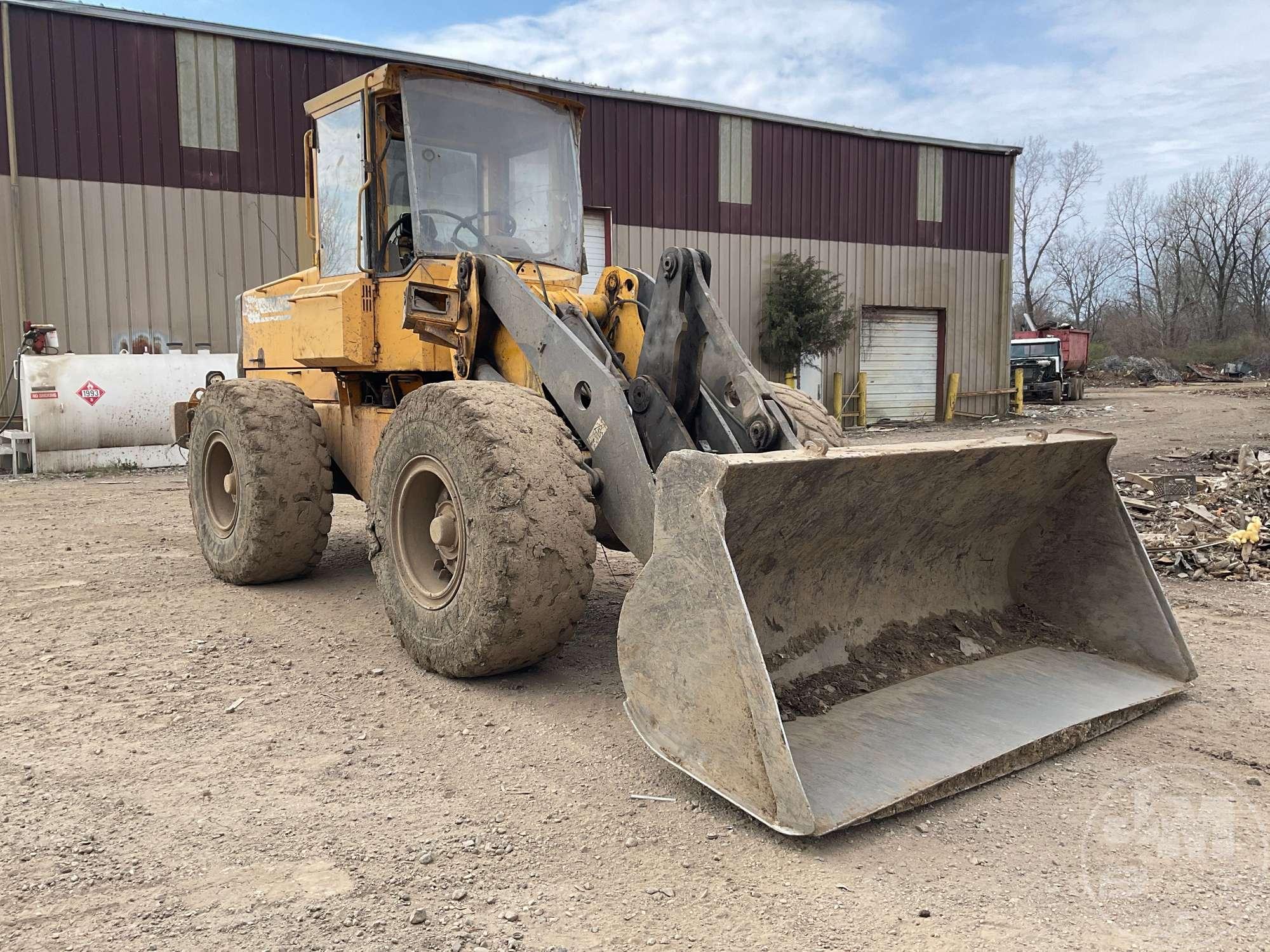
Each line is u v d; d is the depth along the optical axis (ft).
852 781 9.19
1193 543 22.26
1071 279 199.93
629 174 54.44
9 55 38.73
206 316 43.32
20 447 37.40
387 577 13.70
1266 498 26.63
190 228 42.73
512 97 16.34
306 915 7.39
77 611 16.47
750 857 8.48
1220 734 11.43
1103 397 94.79
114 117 40.91
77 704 11.98
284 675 13.15
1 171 38.91
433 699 12.26
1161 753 10.88
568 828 8.95
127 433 38.47
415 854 8.40
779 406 11.86
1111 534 13.23
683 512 9.38
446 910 7.52
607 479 12.46
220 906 7.52
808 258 59.93
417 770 10.18
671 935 7.25
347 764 10.29
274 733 11.14
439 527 12.62
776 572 11.07
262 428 17.24
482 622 11.82
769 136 59.11
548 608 11.91
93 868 8.09
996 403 70.74
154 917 7.34
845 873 8.24
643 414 12.62
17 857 8.24
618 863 8.35
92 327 41.06
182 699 12.19
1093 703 11.60
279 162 44.45
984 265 69.00
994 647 13.01
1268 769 10.45
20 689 12.51
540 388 13.83
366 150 15.75
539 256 16.58
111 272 41.27
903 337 66.64
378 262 15.97
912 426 64.85
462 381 13.07
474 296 14.28
